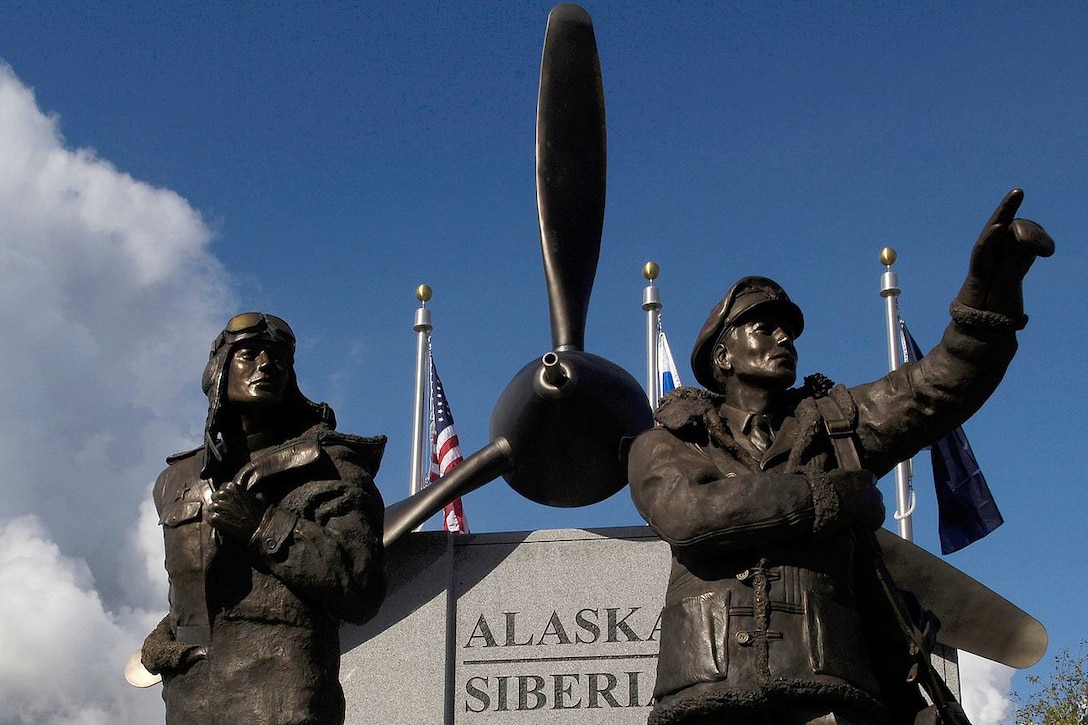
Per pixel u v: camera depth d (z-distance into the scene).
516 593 8.05
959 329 5.62
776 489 5.32
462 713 7.84
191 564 5.79
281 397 6.00
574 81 9.62
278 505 5.72
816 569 5.38
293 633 5.58
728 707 5.16
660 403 5.89
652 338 13.28
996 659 7.67
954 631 7.65
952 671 7.62
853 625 5.35
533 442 8.23
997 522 11.49
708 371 6.15
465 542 8.19
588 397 8.09
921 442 5.77
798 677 5.16
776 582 5.33
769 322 5.98
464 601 8.06
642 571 8.03
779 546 5.39
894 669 5.47
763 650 5.20
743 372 5.91
